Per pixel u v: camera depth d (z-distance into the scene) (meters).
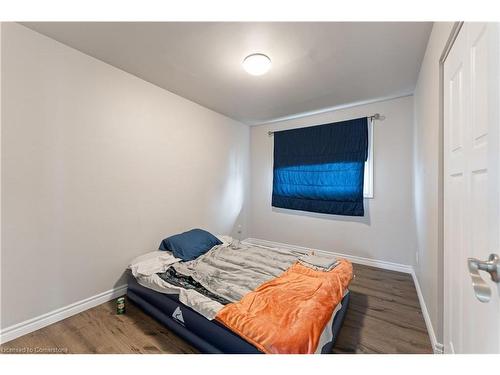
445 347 1.29
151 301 1.84
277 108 3.23
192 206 3.02
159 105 2.54
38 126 1.66
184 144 2.88
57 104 1.75
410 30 1.57
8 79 1.52
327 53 1.87
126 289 2.23
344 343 1.56
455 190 1.08
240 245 2.73
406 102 2.78
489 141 0.58
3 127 1.50
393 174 2.88
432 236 1.56
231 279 1.84
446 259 1.25
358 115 3.12
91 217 1.98
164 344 1.53
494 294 0.62
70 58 1.81
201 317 1.45
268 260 2.24
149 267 2.07
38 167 1.66
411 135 2.76
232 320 1.32
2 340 1.52
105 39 1.71
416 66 2.05
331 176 3.27
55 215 1.76
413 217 2.67
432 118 1.55
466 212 0.92
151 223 2.49
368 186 3.07
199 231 2.74
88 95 1.93
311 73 2.21
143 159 2.39
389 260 2.93
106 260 2.09
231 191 3.76
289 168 3.70
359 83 2.43
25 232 1.61
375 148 3.01
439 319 1.38
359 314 1.91
